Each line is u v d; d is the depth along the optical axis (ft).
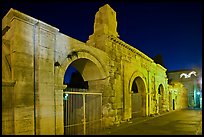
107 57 42.83
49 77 28.63
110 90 42.75
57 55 30.78
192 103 135.54
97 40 44.06
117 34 48.85
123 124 44.50
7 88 24.49
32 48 27.27
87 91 41.70
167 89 88.22
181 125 43.98
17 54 25.34
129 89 51.57
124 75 49.44
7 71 25.26
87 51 36.99
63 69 31.53
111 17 47.32
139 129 38.75
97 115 39.83
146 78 63.10
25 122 25.17
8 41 26.43
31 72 26.68
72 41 33.91
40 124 26.48
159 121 51.13
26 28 26.86
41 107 26.94
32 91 26.48
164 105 82.89
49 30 29.55
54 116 28.60
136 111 62.03
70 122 36.94
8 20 27.02
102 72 40.83
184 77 141.18
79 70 42.27
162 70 82.12
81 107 39.11
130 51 53.72
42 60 27.94
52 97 28.68
